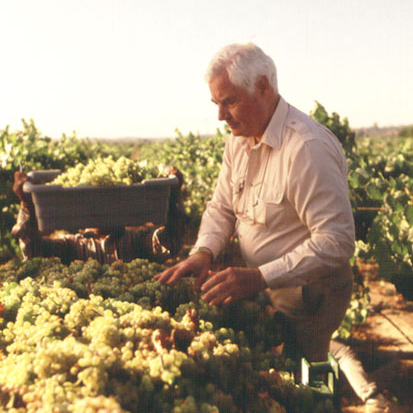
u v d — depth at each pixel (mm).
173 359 1321
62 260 3283
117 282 2365
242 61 2098
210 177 9086
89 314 1726
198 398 1318
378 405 2928
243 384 1486
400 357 4211
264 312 2178
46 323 1624
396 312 5297
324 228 2139
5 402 1263
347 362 3062
